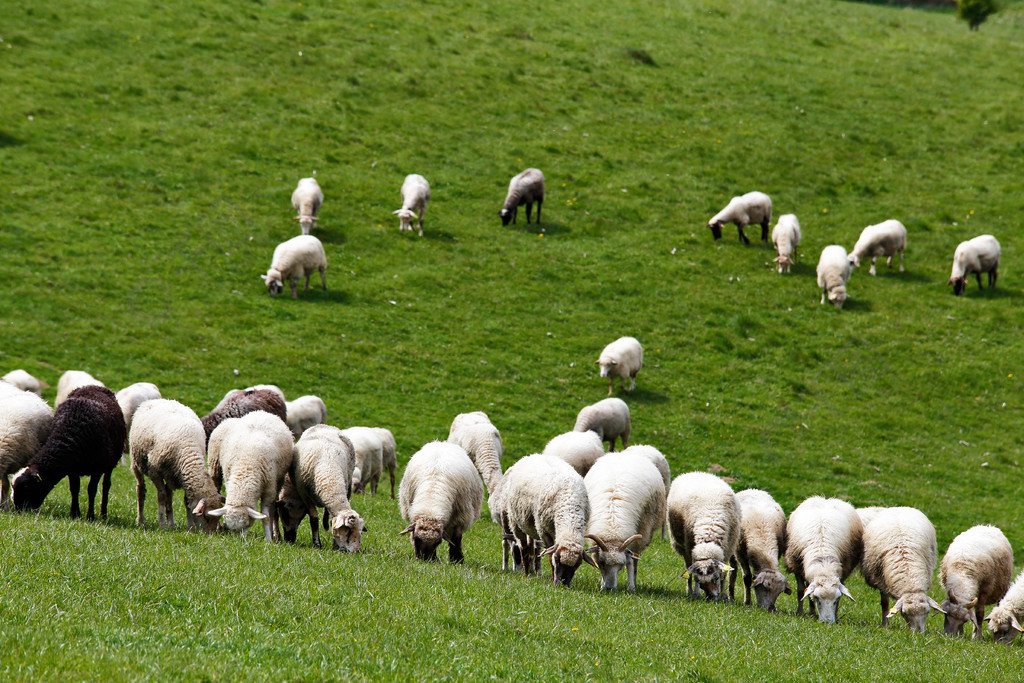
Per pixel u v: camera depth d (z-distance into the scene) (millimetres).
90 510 13148
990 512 22578
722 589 13969
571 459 15797
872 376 29125
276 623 8227
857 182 40844
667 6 59469
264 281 30812
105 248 30859
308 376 26156
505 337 29641
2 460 12633
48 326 26344
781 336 30797
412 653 7977
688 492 13445
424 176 38531
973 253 33281
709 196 39094
